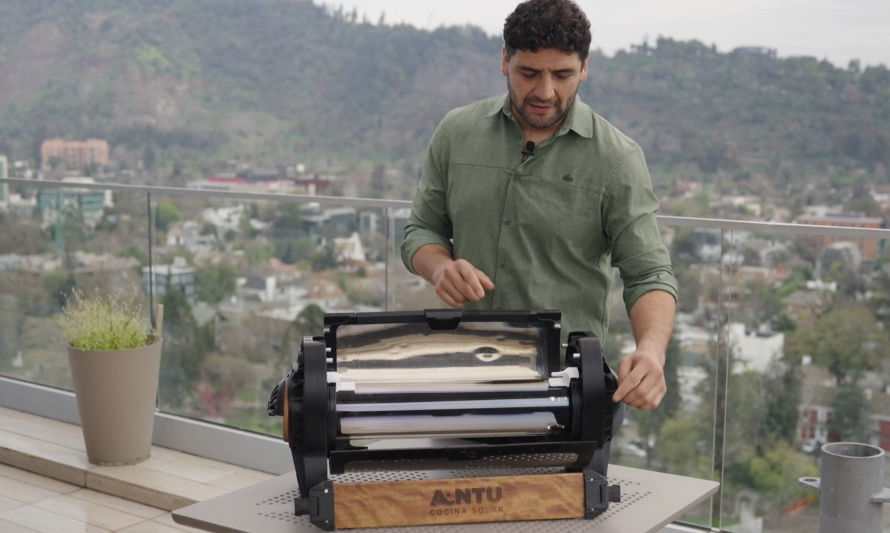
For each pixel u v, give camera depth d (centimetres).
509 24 169
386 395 144
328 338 152
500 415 145
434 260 187
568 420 146
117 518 342
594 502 144
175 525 337
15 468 388
